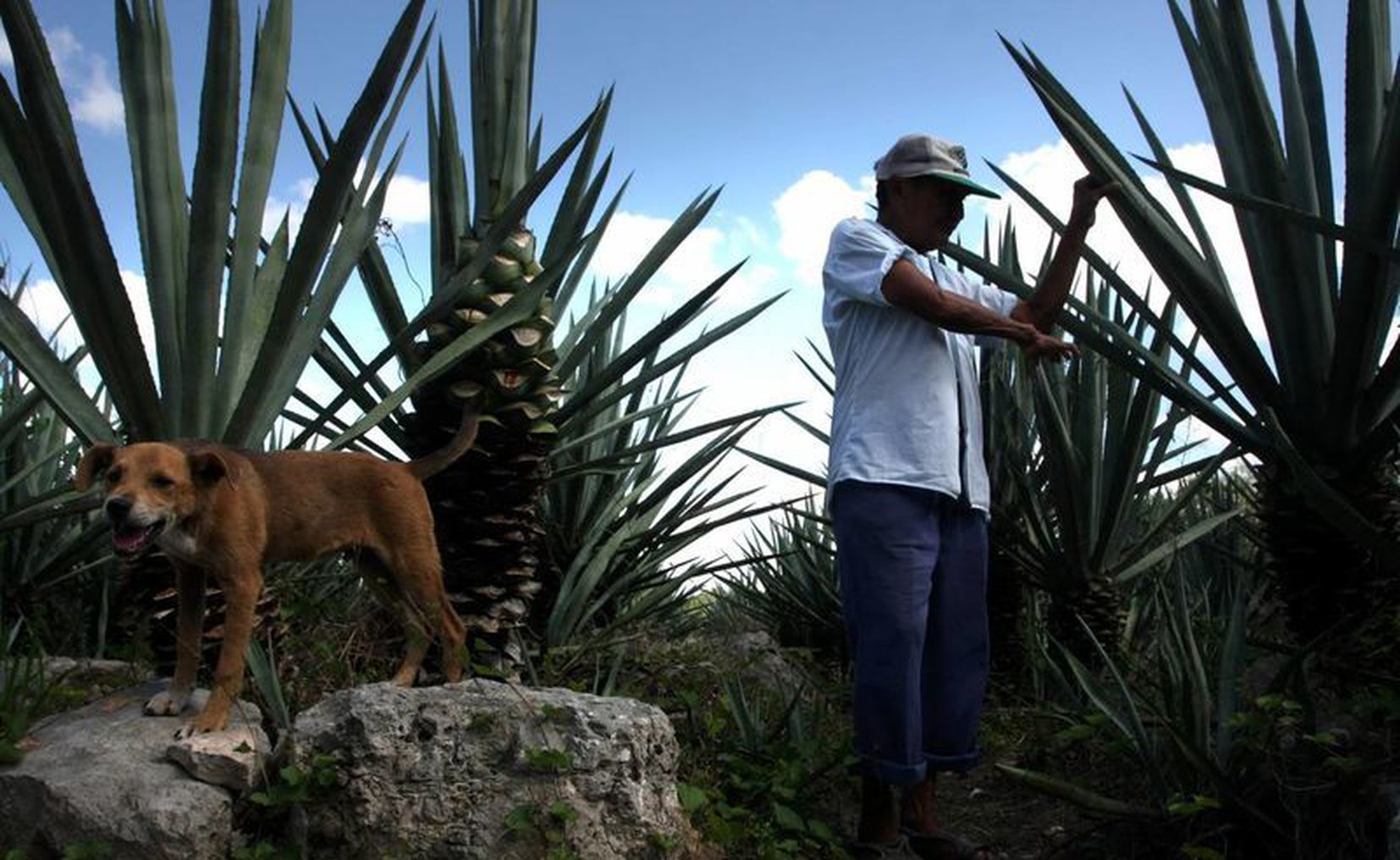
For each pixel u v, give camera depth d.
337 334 4.26
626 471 5.59
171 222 3.71
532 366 3.97
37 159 3.22
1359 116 3.71
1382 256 3.38
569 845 2.98
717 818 3.25
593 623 5.39
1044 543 5.30
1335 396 3.88
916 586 3.32
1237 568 6.07
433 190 4.55
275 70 3.79
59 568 5.08
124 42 3.73
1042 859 3.58
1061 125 3.91
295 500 3.18
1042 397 5.10
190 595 3.20
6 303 3.44
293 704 3.63
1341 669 3.79
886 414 3.39
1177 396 4.24
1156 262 4.02
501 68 4.24
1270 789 3.36
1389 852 2.90
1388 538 3.69
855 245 3.42
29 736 3.13
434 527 3.94
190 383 3.58
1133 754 3.66
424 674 3.81
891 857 3.41
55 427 5.69
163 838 2.80
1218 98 4.29
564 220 4.38
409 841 2.96
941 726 3.48
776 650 5.18
